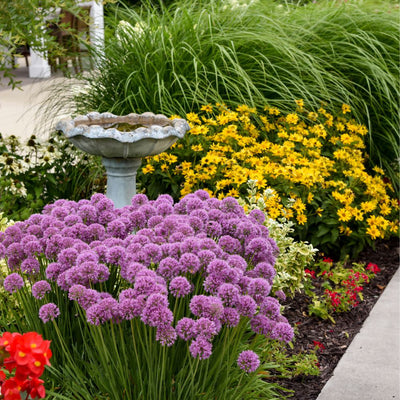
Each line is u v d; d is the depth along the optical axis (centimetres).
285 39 522
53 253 236
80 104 532
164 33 511
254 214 273
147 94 488
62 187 477
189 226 243
